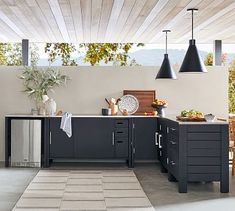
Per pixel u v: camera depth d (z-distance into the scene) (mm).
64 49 7742
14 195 4586
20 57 7617
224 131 4812
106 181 5410
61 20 5508
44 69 7152
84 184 5199
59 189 4898
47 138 6562
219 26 5969
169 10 4926
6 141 6512
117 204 4219
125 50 7723
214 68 7273
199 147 4812
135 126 6723
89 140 6641
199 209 4047
